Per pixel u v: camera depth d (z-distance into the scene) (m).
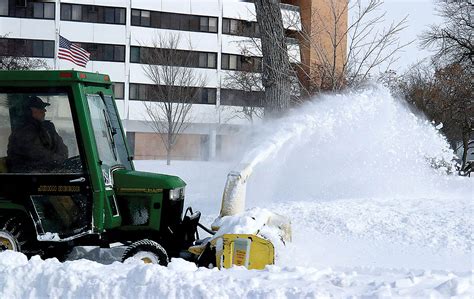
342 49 28.28
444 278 9.35
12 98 12.15
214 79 87.94
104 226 12.02
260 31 23.30
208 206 22.41
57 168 12.02
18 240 12.10
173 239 12.67
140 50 86.69
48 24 83.38
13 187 12.09
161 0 86.56
